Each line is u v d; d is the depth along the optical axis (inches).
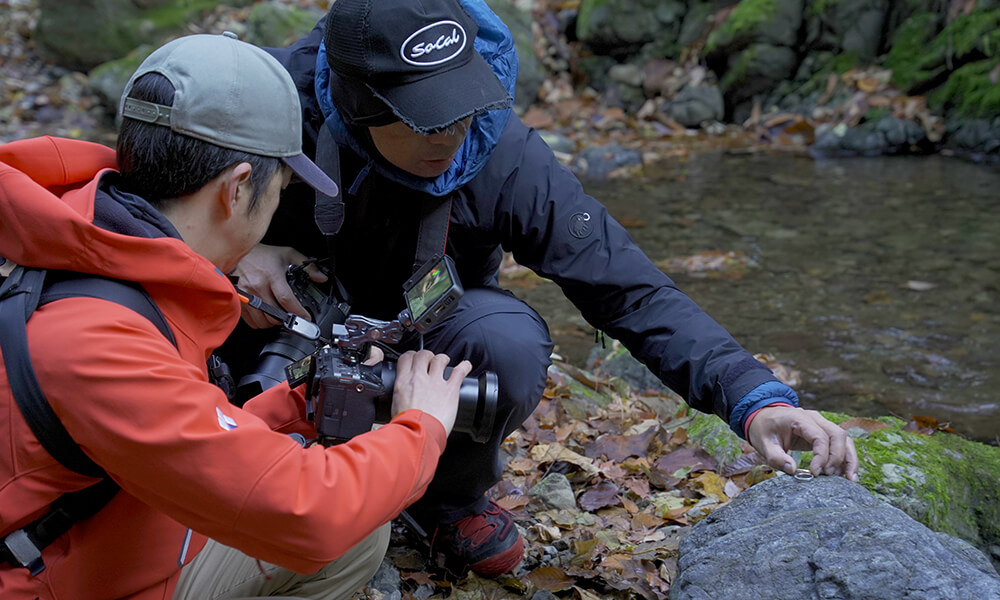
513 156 79.7
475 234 82.7
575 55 365.7
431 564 90.0
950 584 61.4
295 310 83.7
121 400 49.8
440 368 66.4
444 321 83.4
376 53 67.2
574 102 347.3
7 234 51.5
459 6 71.1
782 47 335.3
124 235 52.5
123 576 56.7
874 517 68.5
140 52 333.7
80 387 49.7
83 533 55.1
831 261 203.3
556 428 119.6
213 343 57.2
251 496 52.0
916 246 210.7
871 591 62.8
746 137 325.1
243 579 65.3
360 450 57.0
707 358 75.5
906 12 327.9
